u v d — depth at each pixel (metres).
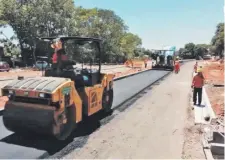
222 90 20.23
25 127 7.64
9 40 49.22
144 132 9.09
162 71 41.16
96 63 10.04
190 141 8.35
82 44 9.54
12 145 7.52
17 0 47.97
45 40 9.15
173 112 12.09
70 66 9.07
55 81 7.74
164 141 8.31
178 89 19.92
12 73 31.73
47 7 47.38
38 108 7.43
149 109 12.60
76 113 8.19
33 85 7.59
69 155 7.07
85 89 8.93
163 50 44.19
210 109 12.07
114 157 7.05
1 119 9.94
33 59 51.00
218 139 8.19
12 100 7.91
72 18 51.09
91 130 9.09
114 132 8.98
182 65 60.97
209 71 39.91
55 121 7.38
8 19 47.16
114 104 13.33
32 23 47.16
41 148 7.41
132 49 90.44
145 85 21.73
